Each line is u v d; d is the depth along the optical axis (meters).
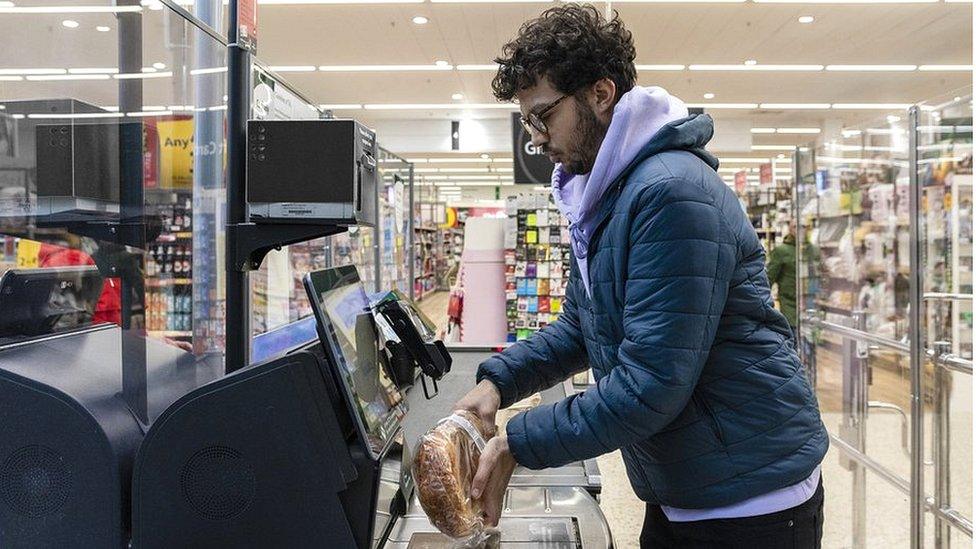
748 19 7.52
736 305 1.06
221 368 1.48
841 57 8.99
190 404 0.78
